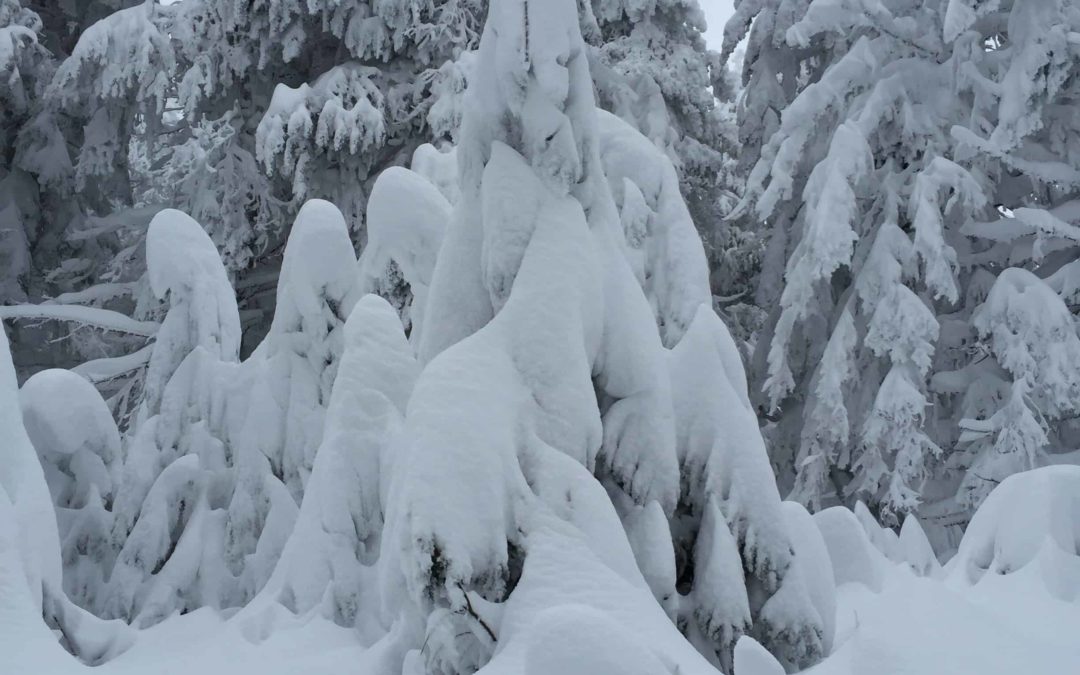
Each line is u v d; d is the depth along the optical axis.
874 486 16.42
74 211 22.92
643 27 20.58
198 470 8.50
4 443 6.25
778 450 19.25
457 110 17.73
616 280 5.33
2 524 5.66
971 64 17.27
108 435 9.05
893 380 16.11
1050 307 15.33
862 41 18.55
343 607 6.62
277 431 8.29
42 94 21.86
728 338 5.71
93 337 20.48
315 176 19.00
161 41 19.55
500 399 4.76
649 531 5.04
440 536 4.35
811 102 18.19
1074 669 3.85
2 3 21.14
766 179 19.88
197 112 20.30
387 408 7.03
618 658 3.19
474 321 5.46
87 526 8.64
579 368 4.95
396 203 7.75
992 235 16.97
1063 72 15.88
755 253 21.30
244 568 8.09
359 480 6.91
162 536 8.23
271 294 20.22
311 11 18.62
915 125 17.53
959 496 15.67
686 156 20.11
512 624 4.30
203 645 6.80
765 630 5.27
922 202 16.47
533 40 5.26
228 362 9.10
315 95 18.38
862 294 16.86
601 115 8.63
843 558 6.77
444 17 19.34
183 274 9.12
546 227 5.21
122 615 8.00
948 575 7.73
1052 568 6.43
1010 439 15.02
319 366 8.29
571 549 4.50
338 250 8.27
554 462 4.71
